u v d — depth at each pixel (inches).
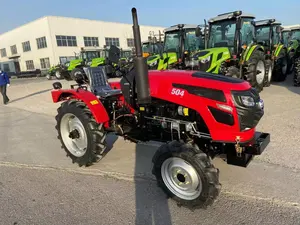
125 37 1555.1
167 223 86.7
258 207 92.1
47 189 113.3
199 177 88.7
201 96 95.5
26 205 101.2
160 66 373.1
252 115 93.0
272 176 112.3
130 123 127.6
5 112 308.5
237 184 107.7
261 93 289.7
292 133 158.6
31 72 1193.4
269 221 84.5
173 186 97.7
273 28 378.0
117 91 147.1
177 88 101.3
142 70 98.1
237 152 95.6
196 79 99.0
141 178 118.9
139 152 149.4
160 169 98.6
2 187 116.8
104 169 130.3
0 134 207.8
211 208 93.4
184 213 92.0
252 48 281.3
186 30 376.8
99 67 161.0
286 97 260.1
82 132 135.6
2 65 1636.3
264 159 127.9
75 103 134.0
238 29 280.8
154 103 109.9
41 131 210.2
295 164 121.2
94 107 124.5
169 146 95.4
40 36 1263.5
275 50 364.8
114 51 121.3
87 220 90.3
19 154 159.2
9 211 97.5
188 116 101.9
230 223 84.8
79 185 115.6
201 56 287.0
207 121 95.9
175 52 380.2
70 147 141.8
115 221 89.1
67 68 724.0
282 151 135.1
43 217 93.0
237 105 90.7
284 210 89.6
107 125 132.9
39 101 370.0
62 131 143.6
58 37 1231.5
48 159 148.7
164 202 99.4
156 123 113.7
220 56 280.8
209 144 104.7
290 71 458.6
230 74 267.7
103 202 101.0
